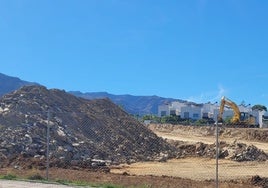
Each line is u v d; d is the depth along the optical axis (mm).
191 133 69125
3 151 31531
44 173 22438
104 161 35281
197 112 128375
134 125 46156
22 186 15742
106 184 17938
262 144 56688
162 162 38219
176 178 26328
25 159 29406
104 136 41312
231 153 40719
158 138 45969
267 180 26562
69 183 16969
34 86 45438
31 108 40438
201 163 37750
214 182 24500
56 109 42688
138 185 19453
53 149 34188
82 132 40625
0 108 40031
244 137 63000
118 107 49906
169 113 133250
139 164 36312
